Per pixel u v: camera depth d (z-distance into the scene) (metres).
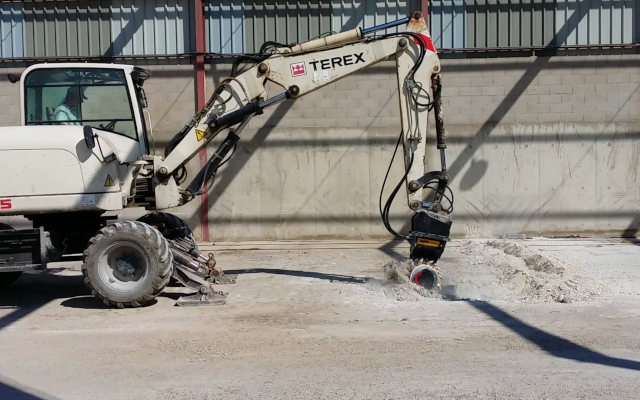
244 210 13.10
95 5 12.95
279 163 13.05
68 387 4.92
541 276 8.75
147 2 12.96
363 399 4.58
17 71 12.93
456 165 13.10
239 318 6.87
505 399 4.56
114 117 8.14
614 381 4.88
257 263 10.59
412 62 8.00
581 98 13.05
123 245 7.27
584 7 12.98
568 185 13.10
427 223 7.82
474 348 5.70
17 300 8.02
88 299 8.02
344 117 13.07
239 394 4.71
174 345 5.93
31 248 7.43
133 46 13.01
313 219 13.13
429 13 13.00
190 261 7.79
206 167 8.27
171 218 8.95
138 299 7.27
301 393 4.71
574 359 5.38
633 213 13.12
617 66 13.02
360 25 13.04
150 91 12.99
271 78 8.05
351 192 13.10
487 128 13.05
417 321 6.62
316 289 8.31
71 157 7.30
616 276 8.86
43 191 7.26
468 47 13.03
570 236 13.11
